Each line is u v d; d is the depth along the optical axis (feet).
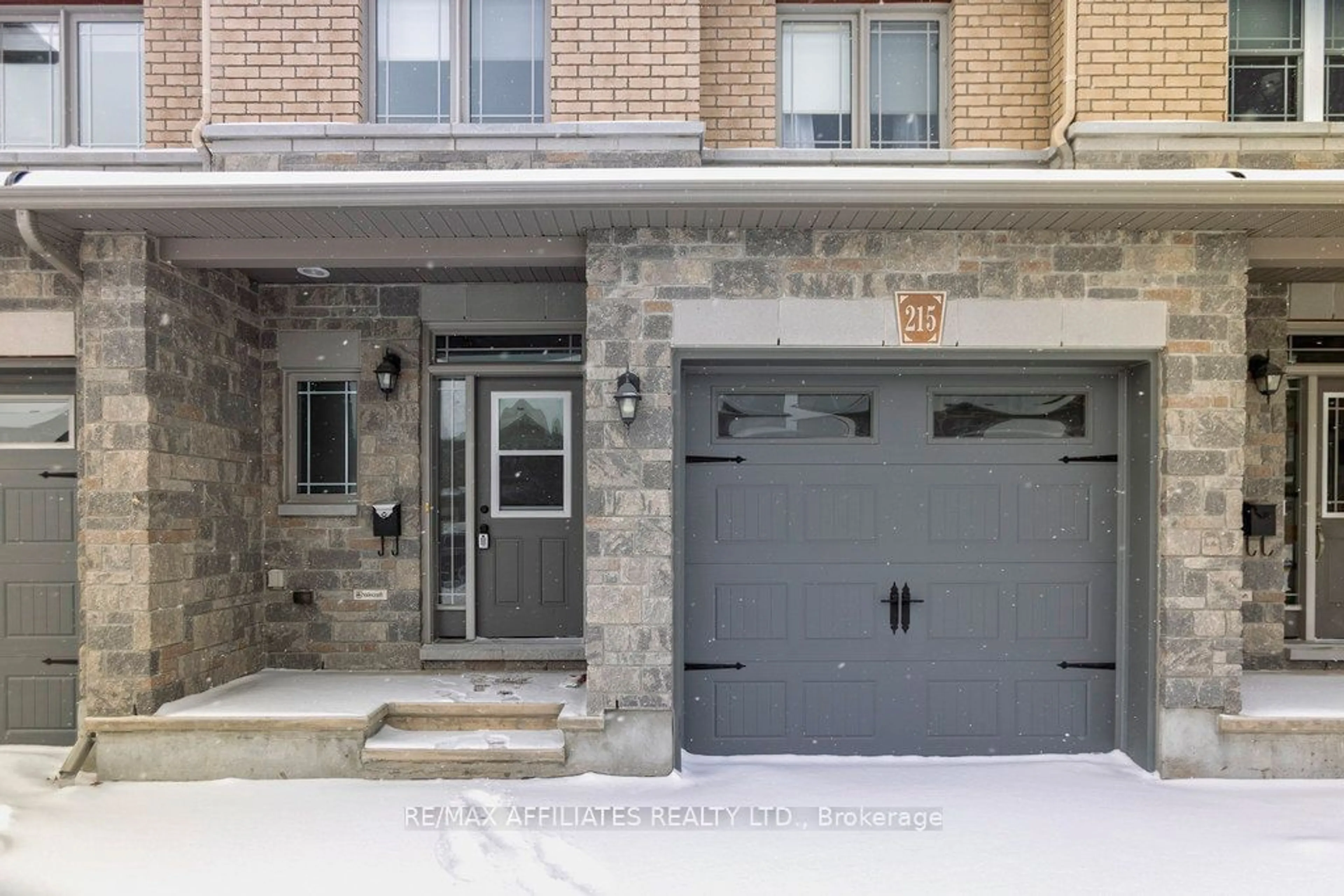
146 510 18.43
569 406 23.62
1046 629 20.06
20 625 20.79
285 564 23.03
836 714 20.04
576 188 16.43
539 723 19.66
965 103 20.44
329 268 20.61
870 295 18.51
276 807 16.93
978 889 13.84
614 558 18.34
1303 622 23.16
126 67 21.67
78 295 20.17
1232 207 16.71
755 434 20.10
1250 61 20.42
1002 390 20.06
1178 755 18.38
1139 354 18.75
